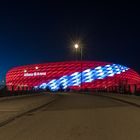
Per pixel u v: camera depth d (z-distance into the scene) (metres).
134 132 11.44
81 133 11.38
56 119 16.14
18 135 11.30
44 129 12.66
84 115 17.66
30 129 12.81
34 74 178.62
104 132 11.51
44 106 26.94
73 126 13.27
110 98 40.94
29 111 21.78
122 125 13.29
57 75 170.25
